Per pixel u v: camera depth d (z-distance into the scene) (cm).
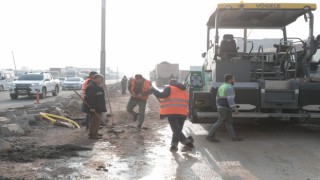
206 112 1013
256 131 1116
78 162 714
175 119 835
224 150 838
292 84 994
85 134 1011
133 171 661
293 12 1091
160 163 719
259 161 739
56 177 614
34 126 1123
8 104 2102
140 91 1122
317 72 1099
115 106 1920
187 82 1336
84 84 1067
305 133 1080
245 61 1007
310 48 1052
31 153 762
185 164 712
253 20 1199
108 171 658
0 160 705
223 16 1142
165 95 836
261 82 989
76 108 1602
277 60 1116
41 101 2344
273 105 992
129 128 1135
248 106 992
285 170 673
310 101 994
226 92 912
